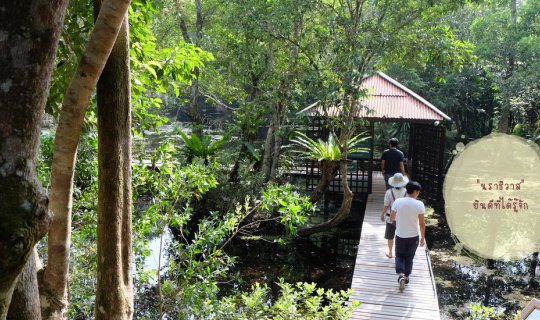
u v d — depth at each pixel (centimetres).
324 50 969
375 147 2198
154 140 1627
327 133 1280
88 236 494
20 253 140
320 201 1299
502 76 1964
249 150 1224
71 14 379
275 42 1182
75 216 500
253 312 387
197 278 460
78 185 600
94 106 428
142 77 508
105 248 279
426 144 1321
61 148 244
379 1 961
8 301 148
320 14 993
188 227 1063
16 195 140
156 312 488
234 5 1097
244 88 1487
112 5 220
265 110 1238
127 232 291
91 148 540
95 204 488
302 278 853
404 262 641
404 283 630
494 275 850
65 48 366
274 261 934
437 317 564
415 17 926
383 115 1208
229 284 811
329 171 1116
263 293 410
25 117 140
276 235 1060
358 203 1262
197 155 1266
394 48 956
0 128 137
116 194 277
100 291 283
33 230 144
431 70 2156
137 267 473
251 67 1135
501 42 1908
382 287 650
